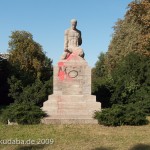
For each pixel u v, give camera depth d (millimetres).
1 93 33906
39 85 26422
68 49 20750
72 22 21297
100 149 11484
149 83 25547
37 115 17531
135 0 33469
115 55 46531
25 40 62281
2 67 33656
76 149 11508
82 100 19750
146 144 12234
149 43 31750
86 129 15648
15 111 17453
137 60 26672
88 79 20078
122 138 13445
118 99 26531
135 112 17094
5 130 15578
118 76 27188
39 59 63125
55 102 19500
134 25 40156
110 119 16547
